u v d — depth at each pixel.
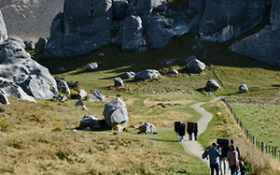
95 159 20.09
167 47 140.00
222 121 46.22
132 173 17.36
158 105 73.19
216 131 37.62
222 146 17.55
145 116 55.97
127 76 113.25
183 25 146.88
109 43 153.62
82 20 156.25
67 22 157.75
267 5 146.62
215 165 15.88
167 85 102.44
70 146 22.34
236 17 141.75
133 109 65.25
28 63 66.44
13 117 37.78
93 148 22.81
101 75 120.31
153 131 36.56
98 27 155.00
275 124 43.56
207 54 130.75
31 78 62.25
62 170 16.92
